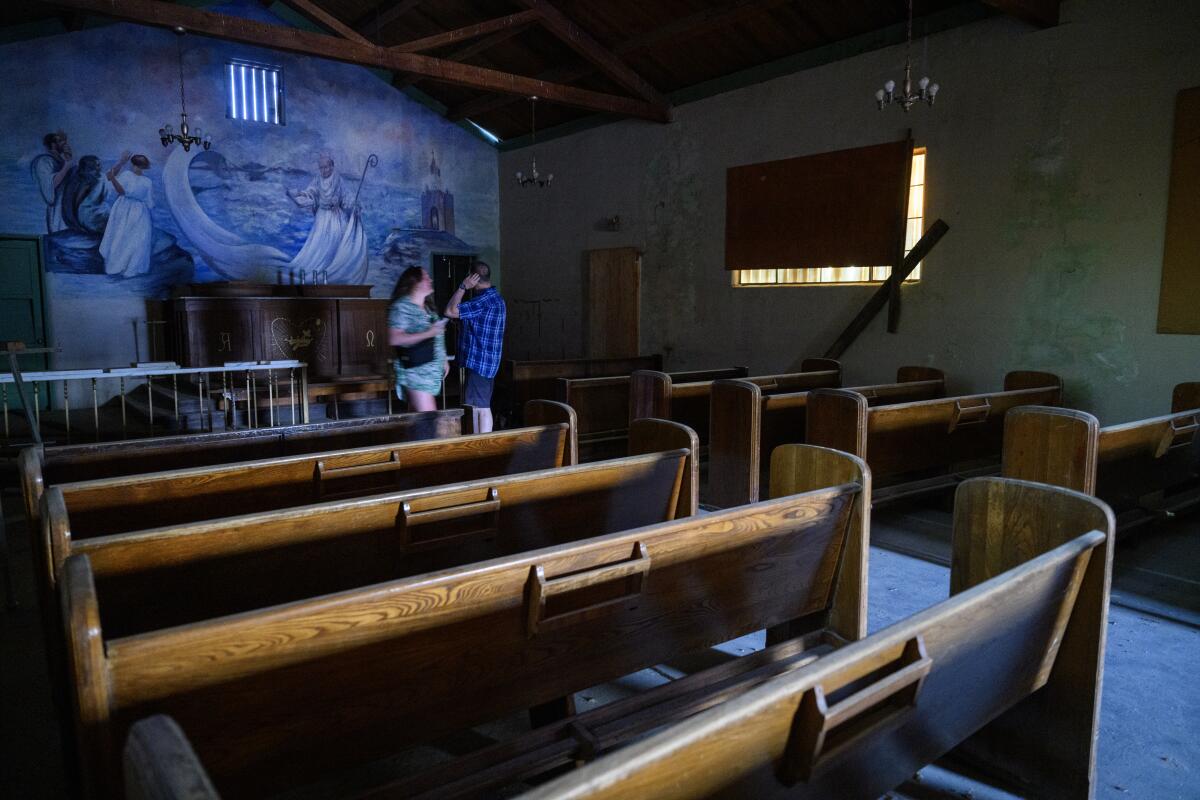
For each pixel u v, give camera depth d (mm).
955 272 6898
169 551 1957
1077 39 5996
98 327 9391
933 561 4043
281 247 10570
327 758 1664
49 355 9086
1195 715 2576
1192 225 5469
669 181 9539
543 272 11695
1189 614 3344
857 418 4285
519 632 1889
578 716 2039
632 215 10109
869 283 7555
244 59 10102
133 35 9352
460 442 3287
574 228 11039
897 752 1682
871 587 3676
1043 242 6309
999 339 6641
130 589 1933
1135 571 3898
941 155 6926
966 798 2172
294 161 10578
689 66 8898
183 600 2018
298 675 1558
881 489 4742
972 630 1716
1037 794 2160
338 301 9086
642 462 2930
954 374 6957
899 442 4691
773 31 7852
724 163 8836
